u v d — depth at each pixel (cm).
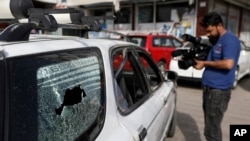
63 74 128
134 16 1365
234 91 709
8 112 97
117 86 180
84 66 144
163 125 263
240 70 766
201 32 1161
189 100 606
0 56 97
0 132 95
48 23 145
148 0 1235
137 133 168
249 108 543
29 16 153
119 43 215
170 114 321
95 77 152
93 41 172
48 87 118
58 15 188
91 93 146
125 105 184
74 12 191
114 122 155
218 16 269
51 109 118
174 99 352
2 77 96
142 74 245
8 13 161
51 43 131
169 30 1238
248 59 842
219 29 271
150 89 253
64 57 130
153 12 1305
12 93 99
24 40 121
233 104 572
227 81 271
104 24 1441
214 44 283
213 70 275
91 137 134
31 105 108
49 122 116
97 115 145
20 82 103
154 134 215
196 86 764
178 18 1234
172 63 739
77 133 129
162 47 822
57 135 120
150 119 208
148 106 221
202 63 281
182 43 843
